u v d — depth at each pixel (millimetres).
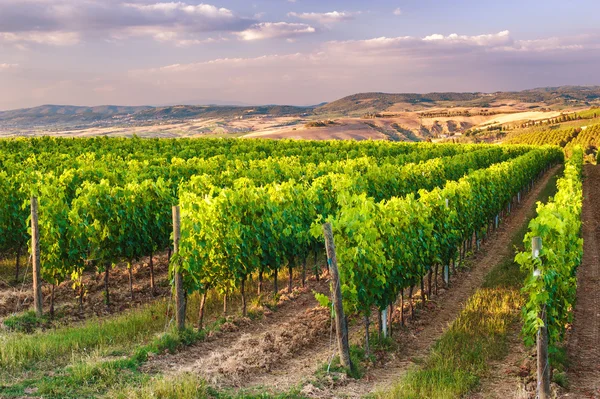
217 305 12453
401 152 47375
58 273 11859
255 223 12391
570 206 13711
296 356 9508
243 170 22891
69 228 11820
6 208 14539
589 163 74688
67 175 16422
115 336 9836
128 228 13000
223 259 11258
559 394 7922
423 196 14250
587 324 11180
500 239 21516
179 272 10258
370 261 9648
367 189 20016
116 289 13805
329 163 27516
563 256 9531
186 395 7141
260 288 13227
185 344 9680
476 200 18219
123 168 22375
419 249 12117
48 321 11180
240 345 9648
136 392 7172
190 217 11109
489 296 12875
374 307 12734
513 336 10375
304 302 12977
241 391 7742
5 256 16547
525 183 34188
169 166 22984
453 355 9109
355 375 8617
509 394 7922
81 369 7832
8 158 27297
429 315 12156
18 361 8195
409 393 7543
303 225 14461
